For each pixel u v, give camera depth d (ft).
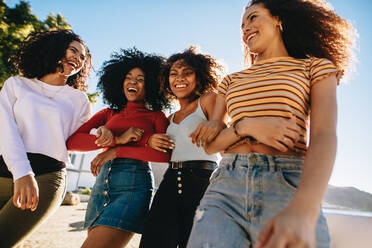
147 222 5.68
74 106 6.84
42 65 6.78
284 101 3.67
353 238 5.01
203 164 5.83
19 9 25.50
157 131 7.08
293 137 3.33
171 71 7.23
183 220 5.63
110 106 9.05
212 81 7.36
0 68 20.83
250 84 4.10
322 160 2.57
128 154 6.46
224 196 3.66
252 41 4.75
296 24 4.79
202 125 4.30
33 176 5.09
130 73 8.13
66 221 18.63
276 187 3.33
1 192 5.38
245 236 3.34
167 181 5.99
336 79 3.57
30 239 12.64
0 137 5.33
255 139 3.72
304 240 1.92
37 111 5.99
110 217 5.79
